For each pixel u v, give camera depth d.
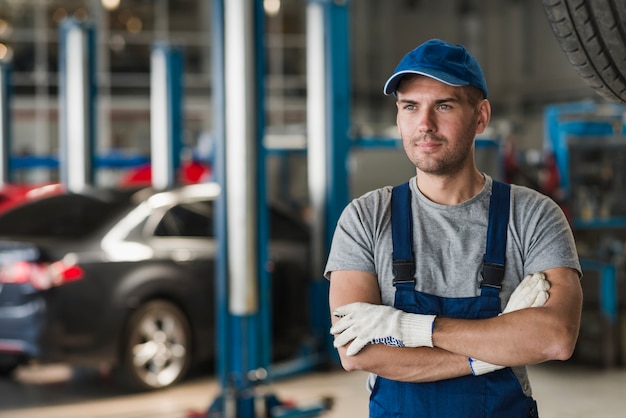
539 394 6.91
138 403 6.67
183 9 22.41
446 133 2.30
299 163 13.20
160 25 22.22
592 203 8.79
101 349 6.73
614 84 2.23
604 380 7.37
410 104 2.33
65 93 9.31
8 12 21.25
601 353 7.88
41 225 6.96
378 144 8.06
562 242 2.31
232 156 5.99
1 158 10.44
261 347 6.10
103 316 6.73
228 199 6.02
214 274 7.36
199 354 7.32
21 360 7.72
